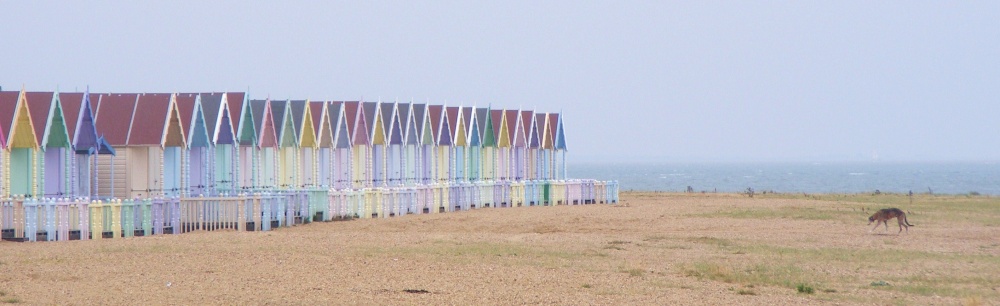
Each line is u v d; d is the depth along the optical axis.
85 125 71.62
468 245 61.03
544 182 113.31
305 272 47.59
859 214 91.75
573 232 73.44
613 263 53.28
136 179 77.75
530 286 44.56
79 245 58.50
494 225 79.19
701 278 48.34
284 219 78.06
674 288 44.88
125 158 77.62
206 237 64.56
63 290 41.50
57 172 71.50
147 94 77.88
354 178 97.50
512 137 117.69
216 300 39.47
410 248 58.88
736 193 153.25
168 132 77.50
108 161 77.69
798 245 64.06
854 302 41.84
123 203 66.94
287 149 90.25
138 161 77.88
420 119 105.12
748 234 71.50
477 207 104.25
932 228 78.06
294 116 90.00
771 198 128.00
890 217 73.88
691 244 63.91
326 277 46.16
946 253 59.91
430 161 107.62
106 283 43.56
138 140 75.94
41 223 63.03
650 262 54.03
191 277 45.56
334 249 57.50
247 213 74.12
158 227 69.06
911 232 74.12
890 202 115.06
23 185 69.12
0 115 65.94
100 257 52.22
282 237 64.94
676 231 74.25
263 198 74.62
